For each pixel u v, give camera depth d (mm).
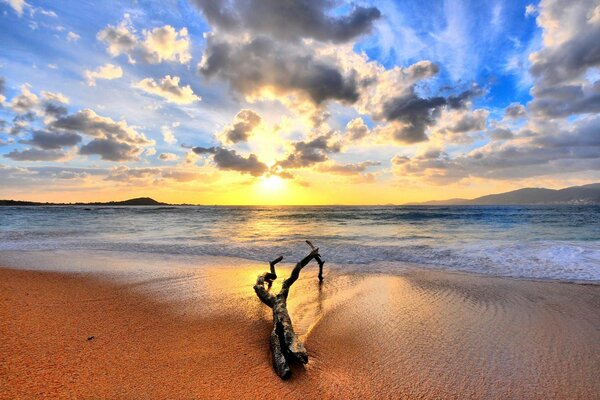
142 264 11734
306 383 3977
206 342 5051
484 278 9672
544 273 10195
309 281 9406
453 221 37750
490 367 4457
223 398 3559
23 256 13438
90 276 9586
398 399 3709
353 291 8305
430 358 4699
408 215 56750
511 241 17109
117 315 6164
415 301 7449
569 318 6340
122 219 44375
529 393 3869
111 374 3953
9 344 4645
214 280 9297
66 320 5762
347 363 4523
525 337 5453
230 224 35031
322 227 29875
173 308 6734
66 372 3938
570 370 4395
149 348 4742
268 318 6242
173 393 3609
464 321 6180
